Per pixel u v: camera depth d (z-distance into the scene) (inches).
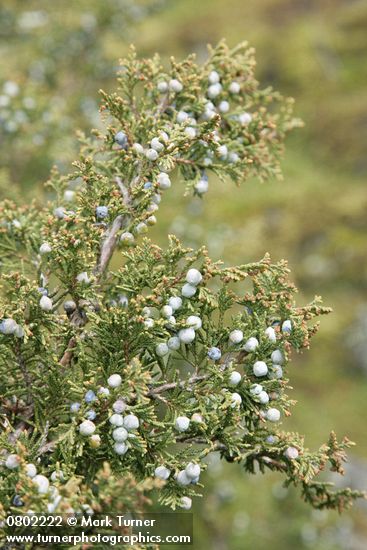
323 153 837.8
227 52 161.3
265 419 124.9
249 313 131.3
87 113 397.4
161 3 544.4
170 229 408.8
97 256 136.6
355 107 896.3
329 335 594.6
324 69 992.9
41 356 127.2
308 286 645.9
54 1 475.5
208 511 401.7
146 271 125.9
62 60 457.4
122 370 120.4
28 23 479.5
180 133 133.2
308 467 121.6
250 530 402.6
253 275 128.3
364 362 573.3
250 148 159.2
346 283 647.1
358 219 706.8
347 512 439.8
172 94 152.3
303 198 734.5
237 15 1128.8
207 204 454.6
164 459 117.6
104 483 99.7
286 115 169.6
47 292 127.8
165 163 132.5
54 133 294.4
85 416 115.4
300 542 410.3
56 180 156.3
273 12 1133.1
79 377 122.9
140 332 120.3
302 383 555.2
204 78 158.7
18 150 300.8
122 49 644.1
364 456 484.7
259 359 125.7
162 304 124.8
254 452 126.5
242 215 680.4
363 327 595.8
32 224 155.5
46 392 123.0
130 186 139.3
